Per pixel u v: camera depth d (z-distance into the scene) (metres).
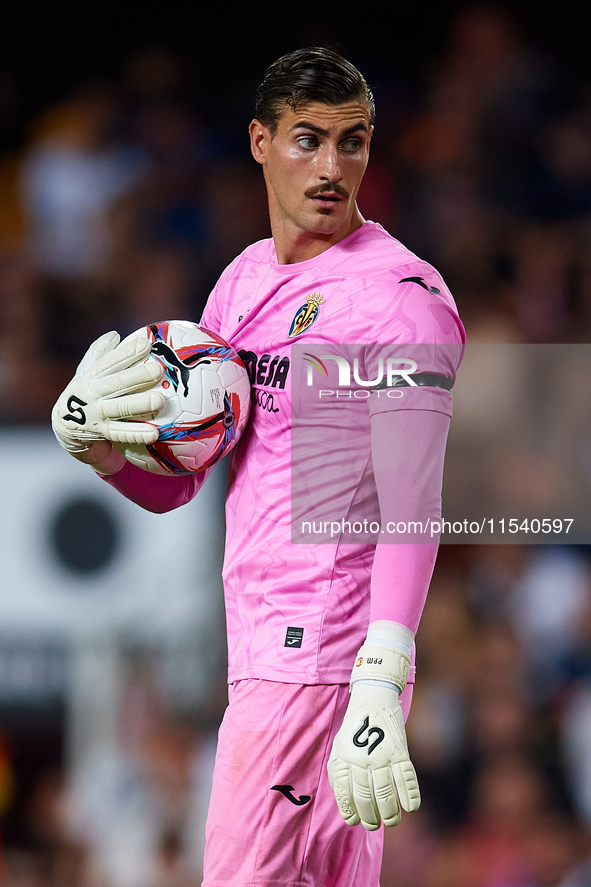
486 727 21.00
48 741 20.03
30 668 19.91
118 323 26.33
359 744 6.82
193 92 29.17
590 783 20.45
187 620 20.00
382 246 8.05
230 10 29.97
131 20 29.91
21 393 23.84
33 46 29.58
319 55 7.83
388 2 30.22
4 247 27.17
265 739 7.64
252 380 8.23
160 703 20.00
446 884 19.56
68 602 19.92
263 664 7.72
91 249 27.06
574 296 27.30
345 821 7.12
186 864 19.34
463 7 30.34
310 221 7.87
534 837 19.97
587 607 22.47
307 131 7.77
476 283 27.14
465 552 23.25
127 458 8.06
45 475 20.16
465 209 28.20
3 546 19.95
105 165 27.81
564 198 28.56
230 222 27.52
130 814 19.61
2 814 19.88
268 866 7.62
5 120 28.70
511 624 22.41
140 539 20.08
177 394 7.79
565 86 29.81
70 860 19.58
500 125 29.19
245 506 8.12
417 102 29.64
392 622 7.07
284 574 7.77
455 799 20.52
